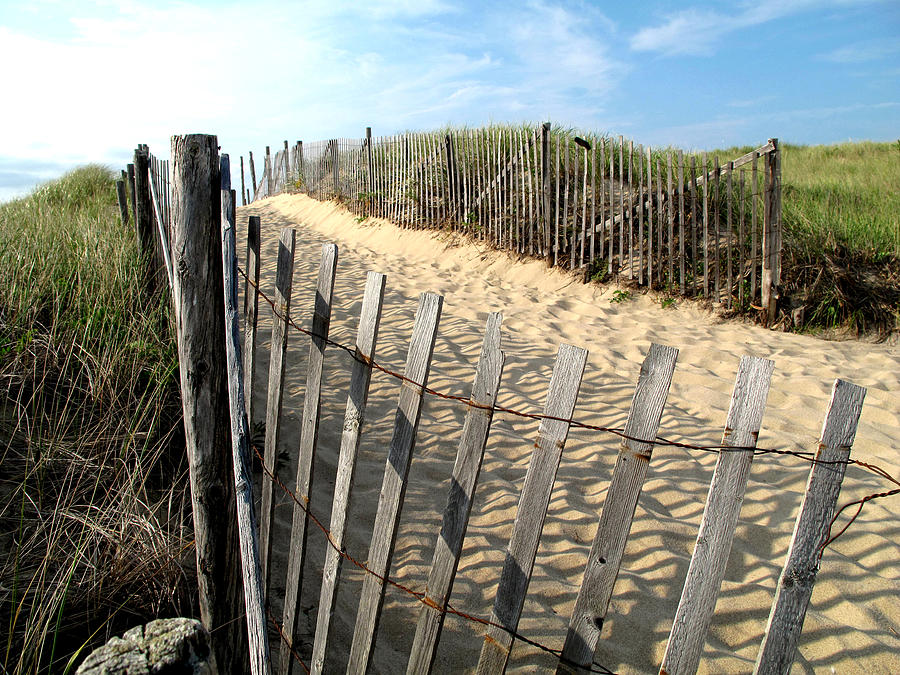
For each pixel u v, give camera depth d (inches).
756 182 259.6
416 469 144.6
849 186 366.6
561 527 125.8
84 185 532.1
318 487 136.4
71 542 97.1
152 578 93.7
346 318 251.9
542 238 339.9
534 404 182.2
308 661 94.6
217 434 82.9
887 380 203.5
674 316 277.3
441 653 96.3
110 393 131.1
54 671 79.6
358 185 540.7
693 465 152.2
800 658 95.2
